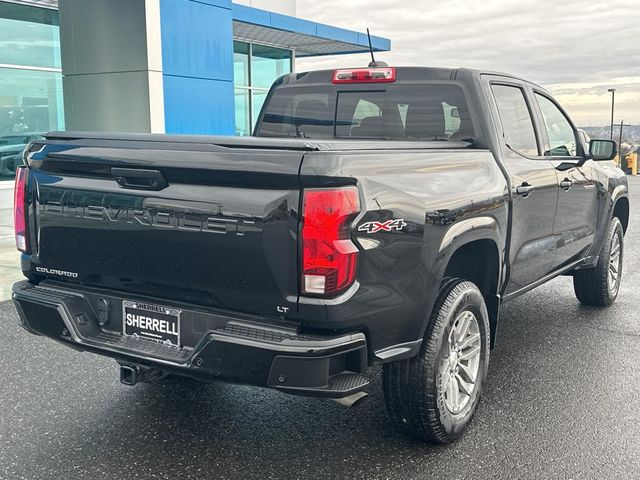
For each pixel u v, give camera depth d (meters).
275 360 2.89
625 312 6.50
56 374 4.71
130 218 3.25
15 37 13.20
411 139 4.68
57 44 13.98
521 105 4.92
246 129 20.53
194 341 3.18
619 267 6.77
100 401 4.27
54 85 13.99
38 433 3.81
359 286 2.96
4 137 13.12
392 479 3.35
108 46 12.32
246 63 20.25
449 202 3.51
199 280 3.12
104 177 3.33
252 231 2.93
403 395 3.49
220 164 2.96
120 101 12.39
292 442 3.74
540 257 4.88
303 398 4.36
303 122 5.16
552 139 5.31
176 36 12.55
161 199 3.14
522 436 3.83
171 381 4.59
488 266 4.16
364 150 3.09
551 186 4.86
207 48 13.21
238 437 3.80
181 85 12.75
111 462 3.50
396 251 3.13
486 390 4.51
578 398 4.38
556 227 5.09
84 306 3.49
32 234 3.65
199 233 3.06
